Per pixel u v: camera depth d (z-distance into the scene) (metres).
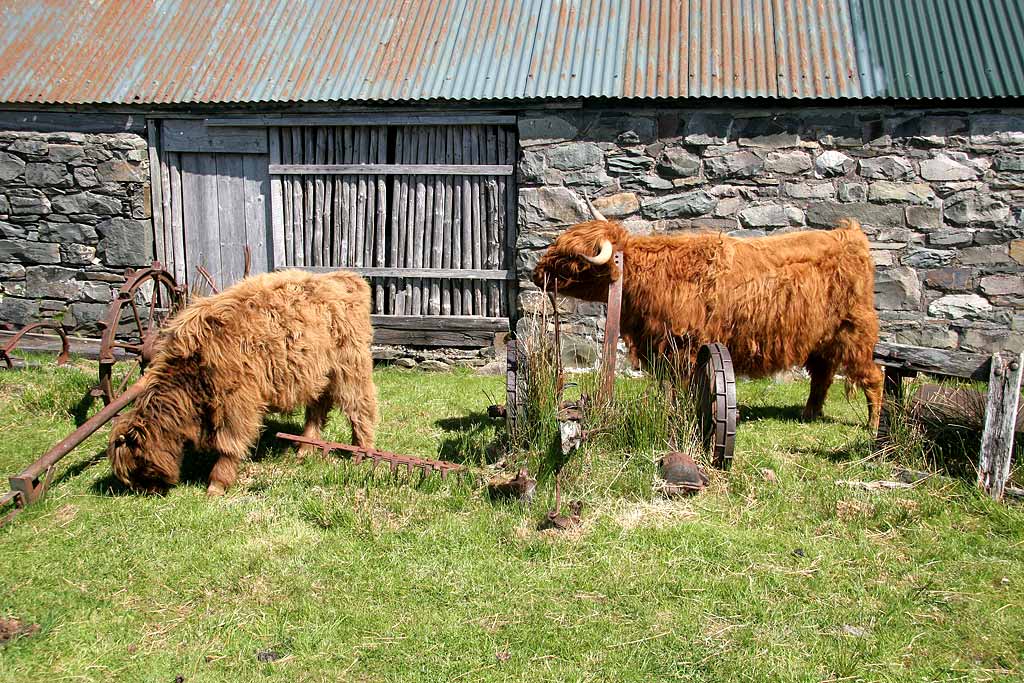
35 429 6.63
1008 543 4.70
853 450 6.00
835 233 6.70
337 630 3.91
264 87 8.99
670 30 9.02
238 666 3.67
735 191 8.67
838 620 3.98
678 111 8.60
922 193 8.46
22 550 4.65
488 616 4.02
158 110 9.24
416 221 9.27
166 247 9.67
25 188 9.50
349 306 5.79
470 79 8.79
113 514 5.08
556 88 8.51
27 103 9.14
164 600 4.17
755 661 3.67
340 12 9.73
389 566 4.47
